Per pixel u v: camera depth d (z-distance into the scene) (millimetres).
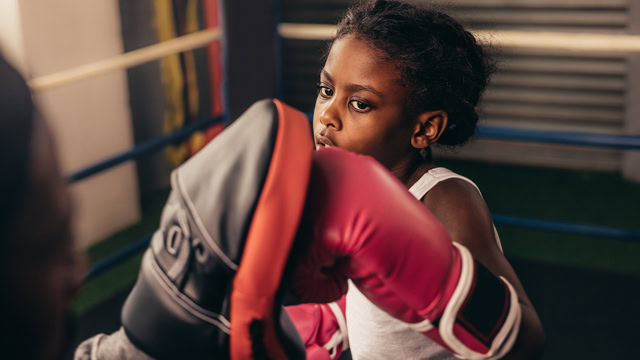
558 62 4395
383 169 669
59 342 462
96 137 3484
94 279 3074
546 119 4547
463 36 917
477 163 4734
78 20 3295
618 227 3615
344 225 621
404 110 863
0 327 419
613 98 4355
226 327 598
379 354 971
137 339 623
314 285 675
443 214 833
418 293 633
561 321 2621
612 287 2896
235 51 2527
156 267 614
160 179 4133
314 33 2740
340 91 863
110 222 3609
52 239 435
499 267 771
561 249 3324
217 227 578
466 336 646
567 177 4406
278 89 2826
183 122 4121
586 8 4246
